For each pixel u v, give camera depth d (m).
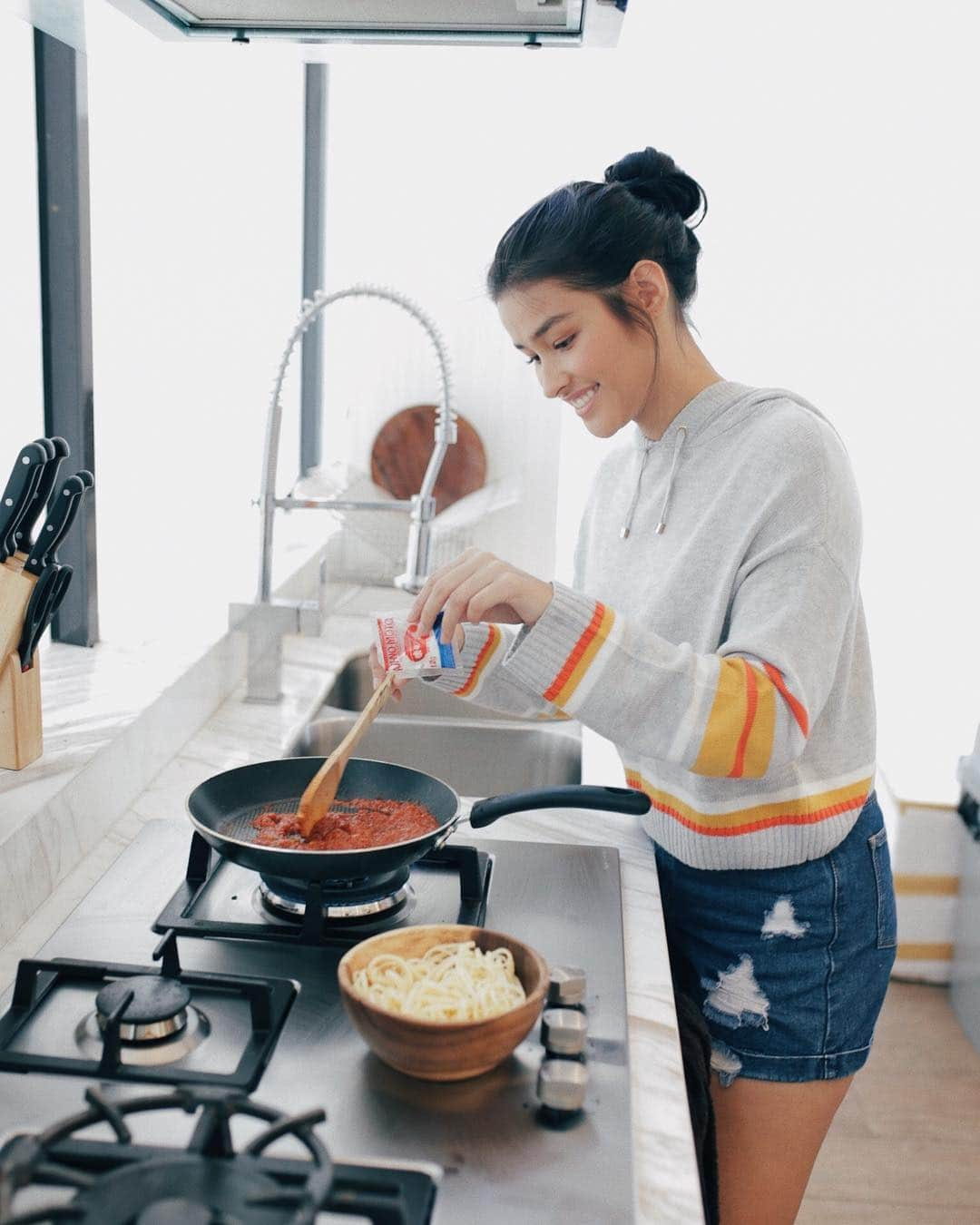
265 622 1.84
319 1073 0.82
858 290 2.98
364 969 0.87
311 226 2.94
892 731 3.00
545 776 1.90
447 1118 0.77
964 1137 2.19
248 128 2.69
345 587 2.56
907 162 2.87
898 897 2.68
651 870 1.25
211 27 1.31
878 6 2.79
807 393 3.07
